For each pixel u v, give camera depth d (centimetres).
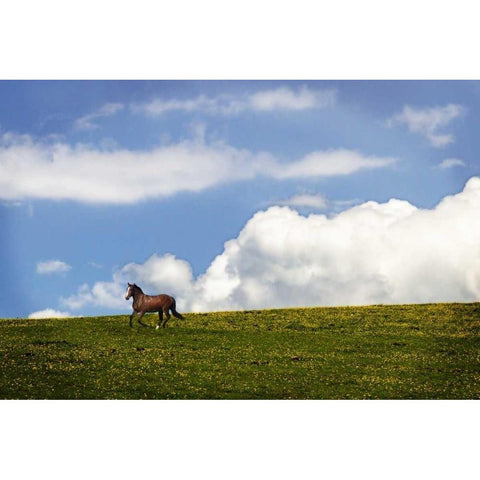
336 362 4706
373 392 4150
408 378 4409
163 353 4838
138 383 4200
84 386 4128
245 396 4053
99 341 5181
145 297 5700
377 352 4984
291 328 5684
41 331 5481
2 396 3934
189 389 4131
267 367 4553
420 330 5606
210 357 4759
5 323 5756
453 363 4747
